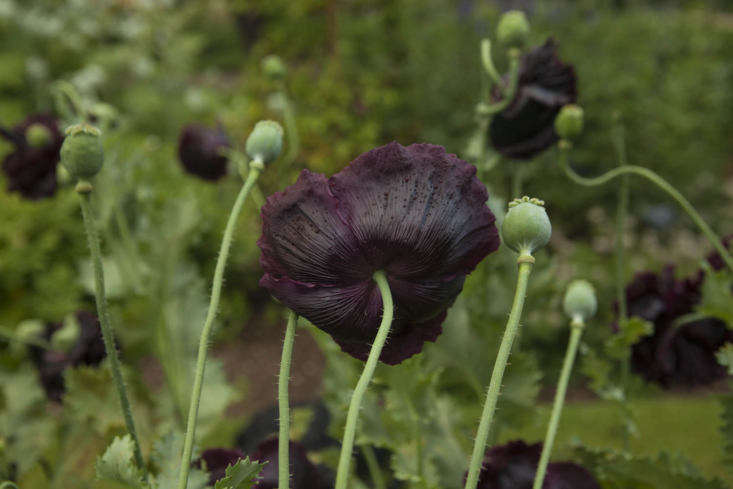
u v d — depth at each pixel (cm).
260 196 75
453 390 75
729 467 67
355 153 270
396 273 47
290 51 279
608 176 66
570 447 63
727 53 396
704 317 70
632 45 285
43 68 418
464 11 275
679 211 261
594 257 217
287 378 47
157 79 459
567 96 66
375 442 64
